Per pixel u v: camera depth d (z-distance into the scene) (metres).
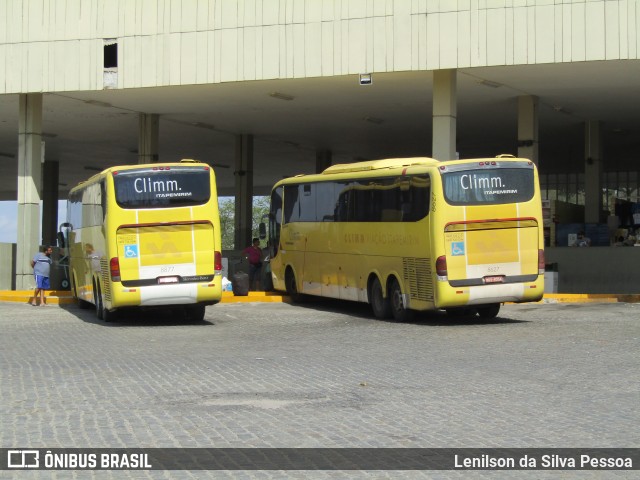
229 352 16.84
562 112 36.66
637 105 34.97
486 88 31.38
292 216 29.58
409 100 34.03
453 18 27.34
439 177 21.45
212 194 22.66
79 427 9.79
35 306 30.16
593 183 39.31
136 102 34.53
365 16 28.11
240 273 30.89
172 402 11.30
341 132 42.94
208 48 29.72
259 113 37.28
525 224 21.77
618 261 32.28
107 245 22.41
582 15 26.27
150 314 25.98
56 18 31.45
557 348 16.61
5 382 13.16
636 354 15.62
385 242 23.61
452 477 7.60
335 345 17.86
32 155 33.59
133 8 30.53
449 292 21.28
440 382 12.77
